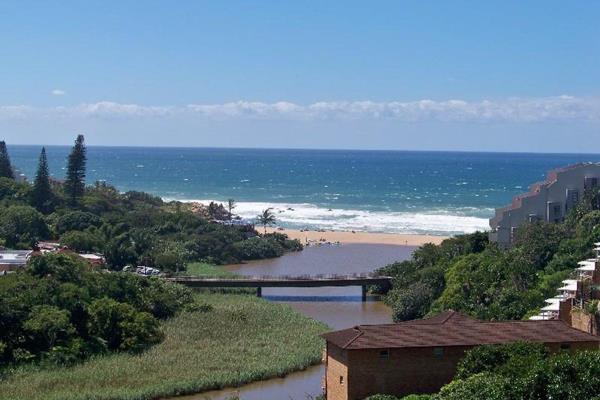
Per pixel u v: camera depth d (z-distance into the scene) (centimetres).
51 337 8244
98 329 8625
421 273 11050
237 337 9000
